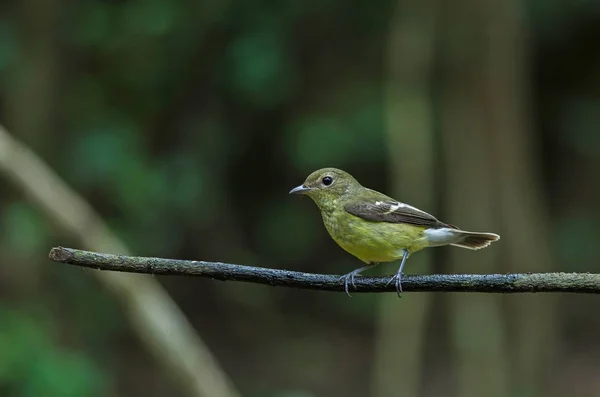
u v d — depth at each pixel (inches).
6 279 492.7
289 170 651.5
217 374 385.1
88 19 561.0
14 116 541.3
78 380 413.4
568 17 655.1
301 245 661.3
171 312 381.4
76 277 525.3
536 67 661.9
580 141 677.9
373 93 611.5
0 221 506.6
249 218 660.1
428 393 565.0
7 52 546.0
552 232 673.6
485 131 514.0
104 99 575.8
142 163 557.0
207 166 609.0
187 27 574.6
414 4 505.0
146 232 561.6
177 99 597.9
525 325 506.3
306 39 612.1
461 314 497.4
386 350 488.7
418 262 543.2
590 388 562.3
